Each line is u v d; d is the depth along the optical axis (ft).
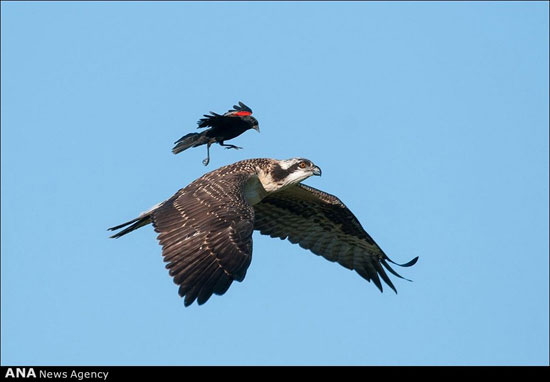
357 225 56.03
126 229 46.96
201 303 37.01
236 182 45.34
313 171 52.29
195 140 51.52
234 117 51.13
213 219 40.57
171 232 40.57
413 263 53.98
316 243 58.34
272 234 58.54
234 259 38.78
